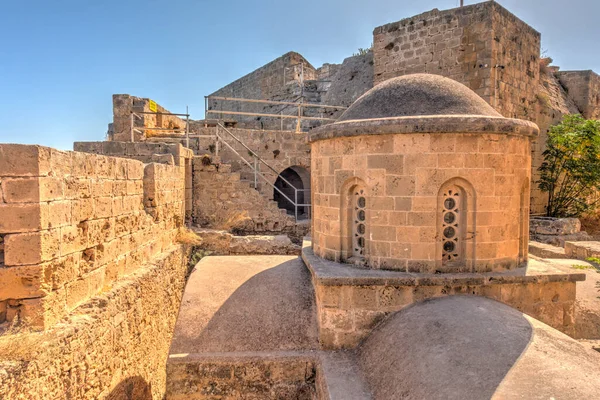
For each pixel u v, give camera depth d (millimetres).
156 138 16547
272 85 27078
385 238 6578
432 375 4562
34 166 4867
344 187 7074
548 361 4352
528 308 6547
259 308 7176
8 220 4809
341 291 6391
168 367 6203
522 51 17578
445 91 7082
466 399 3975
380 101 7195
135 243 8289
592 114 23547
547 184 19359
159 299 9023
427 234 6367
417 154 6301
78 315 5672
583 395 3770
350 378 5605
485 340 4832
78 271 5910
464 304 5879
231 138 16250
